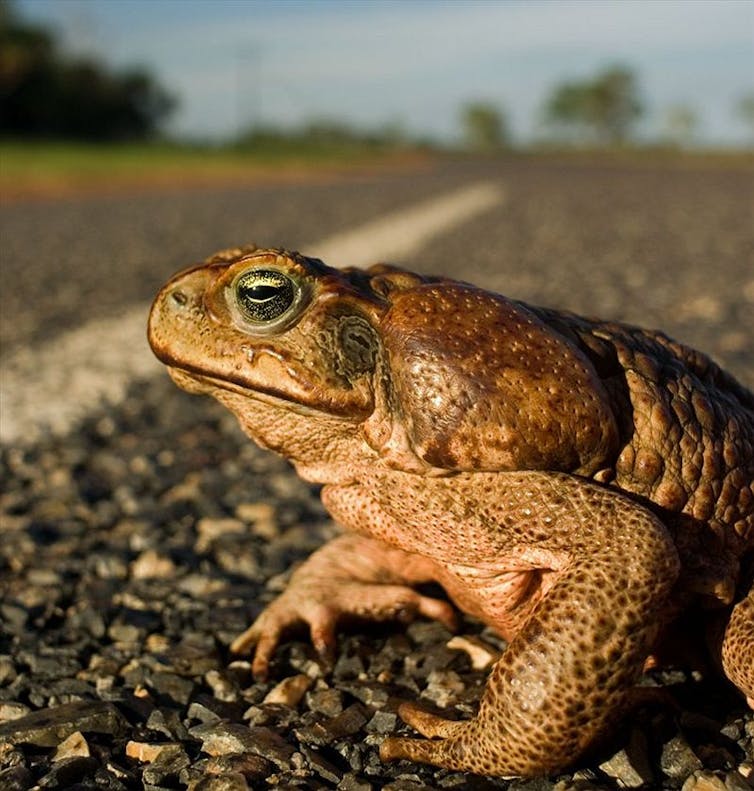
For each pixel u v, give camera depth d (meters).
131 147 4.86
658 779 0.25
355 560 0.31
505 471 0.25
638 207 2.24
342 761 0.26
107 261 1.20
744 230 1.72
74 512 0.40
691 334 0.77
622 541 0.24
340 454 0.27
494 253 1.36
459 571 0.26
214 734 0.26
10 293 0.95
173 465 0.46
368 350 0.26
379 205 2.14
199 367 0.26
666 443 0.26
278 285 0.25
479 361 0.25
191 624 0.32
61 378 0.63
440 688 0.28
